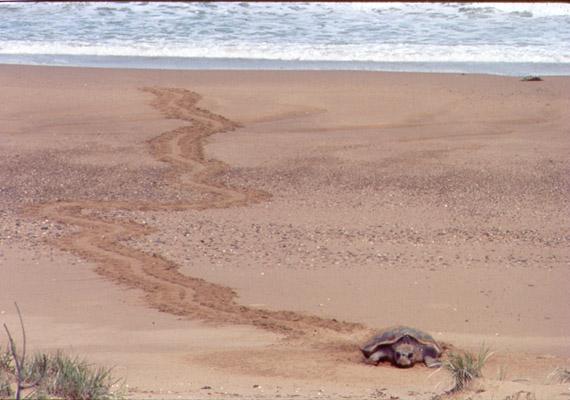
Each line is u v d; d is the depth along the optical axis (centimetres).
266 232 2662
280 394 1400
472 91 4419
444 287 2209
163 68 4991
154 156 3500
